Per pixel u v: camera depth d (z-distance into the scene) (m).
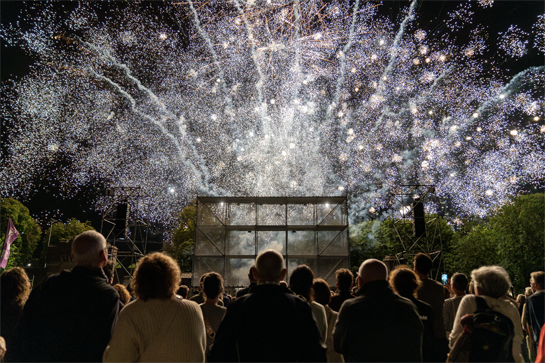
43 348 2.94
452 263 40.38
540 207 35.03
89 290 3.09
